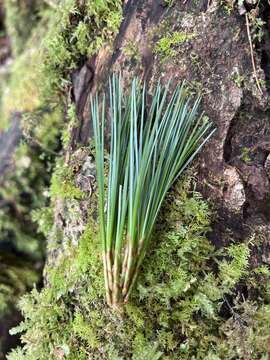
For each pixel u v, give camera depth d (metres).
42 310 0.12
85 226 0.12
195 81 0.11
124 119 0.10
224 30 0.11
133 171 0.10
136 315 0.10
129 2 0.12
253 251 0.11
